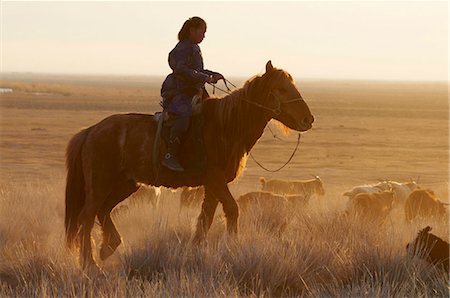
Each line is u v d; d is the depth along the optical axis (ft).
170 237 40.42
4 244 41.65
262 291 33.06
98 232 47.01
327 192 83.82
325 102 571.28
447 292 32.68
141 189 60.44
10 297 31.40
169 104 39.99
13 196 57.00
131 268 35.99
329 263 36.01
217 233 43.29
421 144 221.46
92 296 30.42
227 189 40.70
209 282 31.50
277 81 41.01
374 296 31.12
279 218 45.14
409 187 67.46
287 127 41.81
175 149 39.83
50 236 45.16
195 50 40.09
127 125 40.91
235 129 41.01
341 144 214.28
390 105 545.44
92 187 40.27
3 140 195.31
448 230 46.16
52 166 134.82
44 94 611.47
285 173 134.62
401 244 38.73
